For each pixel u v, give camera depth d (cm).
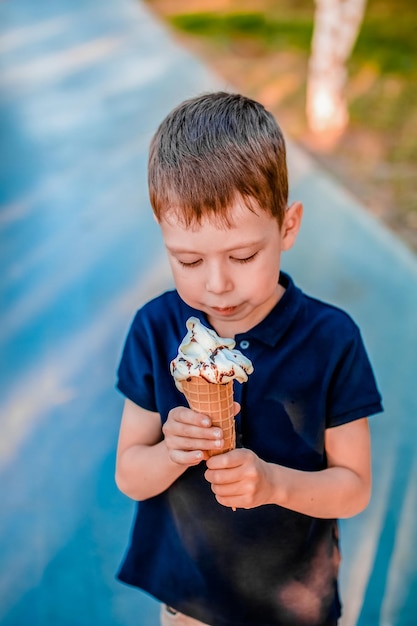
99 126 683
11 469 309
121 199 540
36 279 441
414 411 322
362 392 161
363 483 163
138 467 164
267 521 167
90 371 362
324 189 534
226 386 137
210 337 136
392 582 252
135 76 820
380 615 241
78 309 410
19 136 670
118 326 393
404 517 275
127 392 171
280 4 1180
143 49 927
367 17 1055
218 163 143
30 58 925
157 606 253
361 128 653
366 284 415
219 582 174
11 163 612
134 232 491
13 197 552
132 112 712
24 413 338
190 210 141
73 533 281
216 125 148
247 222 142
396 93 739
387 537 268
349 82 781
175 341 167
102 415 335
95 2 1222
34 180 579
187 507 170
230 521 168
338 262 438
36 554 273
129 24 1067
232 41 967
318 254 448
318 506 156
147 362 170
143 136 654
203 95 165
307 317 161
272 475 148
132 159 608
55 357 372
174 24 1070
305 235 471
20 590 260
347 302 400
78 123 693
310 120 651
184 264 149
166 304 172
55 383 355
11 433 327
